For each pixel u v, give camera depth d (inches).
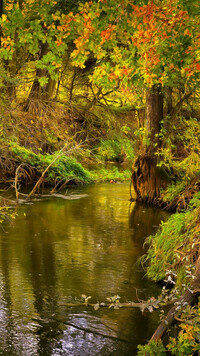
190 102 510.6
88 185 594.6
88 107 794.2
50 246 333.1
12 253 315.9
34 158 583.5
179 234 280.1
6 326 216.5
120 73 260.5
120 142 753.0
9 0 342.3
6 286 260.1
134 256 316.2
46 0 285.3
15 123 626.2
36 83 700.0
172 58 274.8
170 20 226.4
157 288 263.3
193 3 233.6
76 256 313.3
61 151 617.0
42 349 199.8
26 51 762.8
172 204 464.4
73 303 241.9
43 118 660.1
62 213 433.7
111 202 493.7
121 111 787.4
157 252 282.5
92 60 784.3
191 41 259.0
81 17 249.4
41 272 282.4
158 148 470.0
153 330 218.2
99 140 812.0
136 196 502.3
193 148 458.9
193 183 460.1
